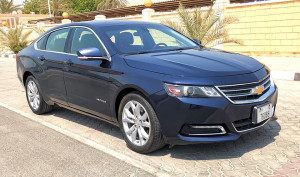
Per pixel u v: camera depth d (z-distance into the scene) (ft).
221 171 10.85
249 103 11.38
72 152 13.11
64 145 13.92
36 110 18.90
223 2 43.60
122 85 12.51
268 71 13.10
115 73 12.91
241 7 43.45
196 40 17.02
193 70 11.46
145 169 11.24
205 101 10.89
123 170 11.30
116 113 13.44
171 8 70.79
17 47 73.77
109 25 15.46
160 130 11.70
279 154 11.98
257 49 43.27
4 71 42.32
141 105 12.05
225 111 10.96
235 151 12.41
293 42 40.06
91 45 14.73
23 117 18.63
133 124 12.66
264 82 12.20
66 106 16.56
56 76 16.39
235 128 11.29
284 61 36.65
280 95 21.13
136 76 12.14
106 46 13.94
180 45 15.53
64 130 15.85
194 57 12.92
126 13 81.46
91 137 14.83
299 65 32.99
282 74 27.17
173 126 11.27
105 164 11.87
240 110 11.20
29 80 19.01
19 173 11.48
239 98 11.29
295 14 39.17
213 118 10.96
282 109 17.79
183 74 11.27
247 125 11.77
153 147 12.04
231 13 44.39
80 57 13.37
